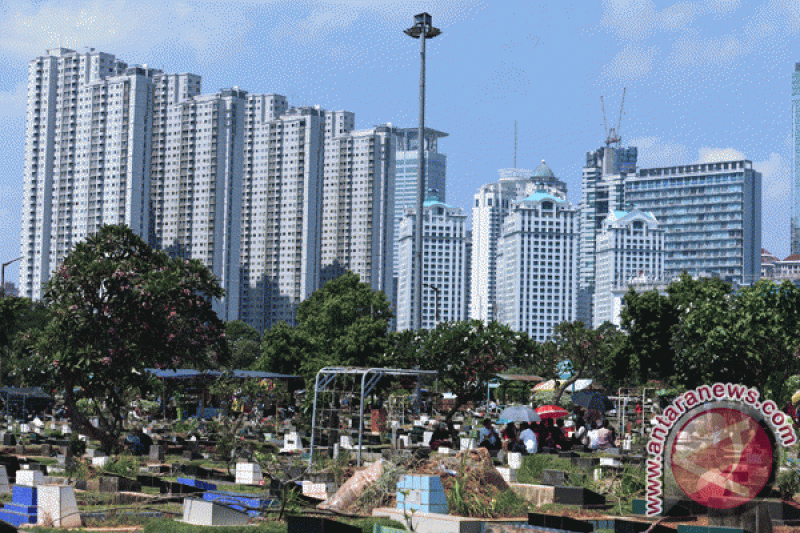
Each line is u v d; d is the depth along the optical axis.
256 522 20.09
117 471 29.75
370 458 33.72
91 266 36.00
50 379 39.59
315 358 82.38
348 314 84.62
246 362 142.00
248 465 28.91
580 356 61.59
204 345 38.28
